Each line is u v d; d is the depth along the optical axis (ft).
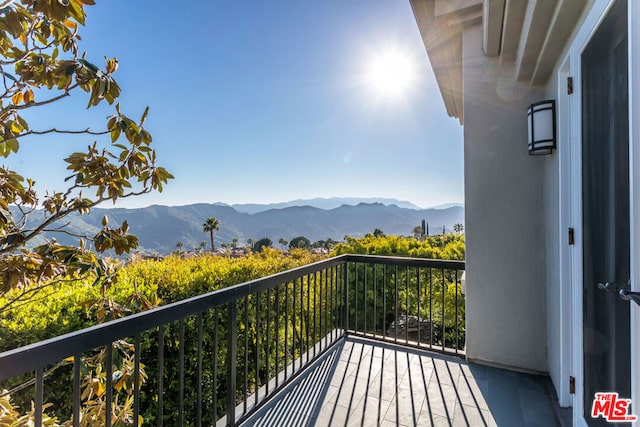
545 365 8.55
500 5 7.02
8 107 5.62
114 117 6.12
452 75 13.15
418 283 10.57
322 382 8.55
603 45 4.74
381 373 8.96
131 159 6.40
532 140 7.55
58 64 5.61
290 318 14.21
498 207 9.01
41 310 7.99
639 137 3.46
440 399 7.70
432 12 9.16
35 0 4.98
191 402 10.76
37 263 5.68
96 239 6.38
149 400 9.92
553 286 7.75
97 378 6.24
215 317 6.28
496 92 9.08
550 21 5.99
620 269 4.30
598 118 5.02
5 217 5.66
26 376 7.54
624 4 4.00
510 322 8.91
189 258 15.88
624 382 4.17
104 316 6.89
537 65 7.50
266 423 6.93
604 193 4.85
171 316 5.12
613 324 4.55
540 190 8.59
